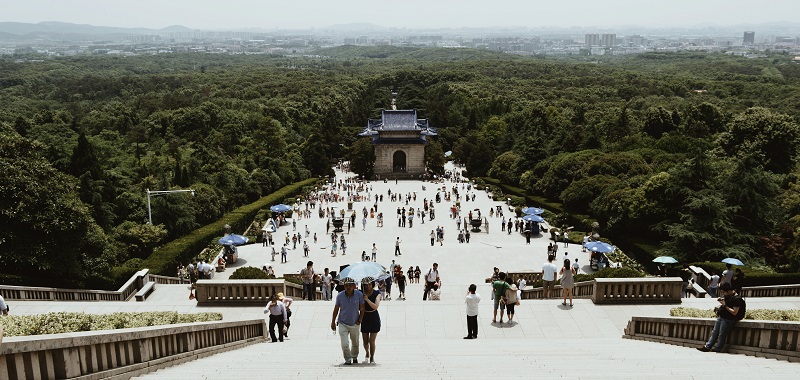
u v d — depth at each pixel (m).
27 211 41.75
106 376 14.73
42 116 152.62
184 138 146.75
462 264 67.50
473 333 29.45
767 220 64.38
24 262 41.47
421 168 147.38
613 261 66.69
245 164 124.00
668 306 34.91
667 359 18.41
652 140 118.00
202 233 75.06
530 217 84.19
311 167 145.25
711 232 61.06
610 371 15.54
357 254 73.12
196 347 22.05
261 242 82.06
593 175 95.81
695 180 70.25
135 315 24.66
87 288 46.28
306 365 17.94
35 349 12.45
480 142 144.75
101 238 48.81
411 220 91.75
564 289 35.09
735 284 25.30
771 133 97.62
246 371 16.11
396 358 20.69
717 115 137.62
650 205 71.75
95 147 115.19
